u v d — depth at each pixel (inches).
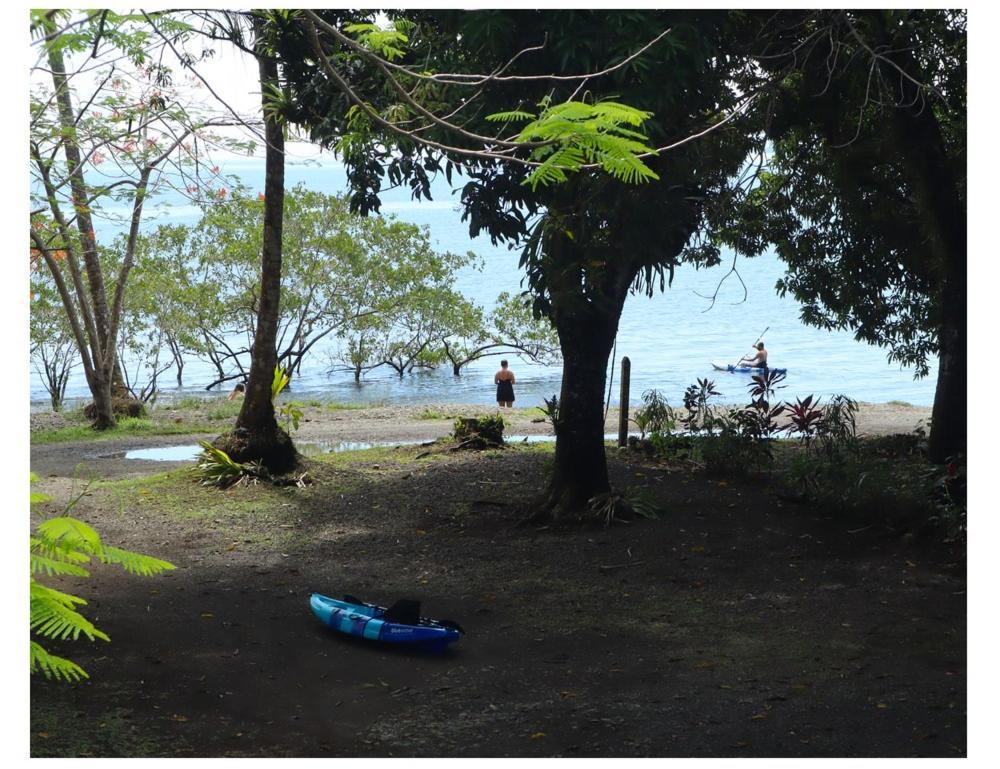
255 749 223.1
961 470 413.7
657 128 303.7
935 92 372.2
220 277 1117.7
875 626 310.0
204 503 478.0
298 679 271.1
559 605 341.7
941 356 487.5
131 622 313.7
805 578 358.9
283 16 366.9
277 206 509.4
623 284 430.3
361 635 303.7
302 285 1129.4
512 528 432.1
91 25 224.1
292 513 464.8
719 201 420.5
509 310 1246.3
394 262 1156.5
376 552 407.8
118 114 490.3
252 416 522.3
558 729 237.8
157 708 245.9
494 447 592.4
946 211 467.8
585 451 442.3
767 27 402.3
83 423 797.9
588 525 426.0
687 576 366.3
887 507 407.2
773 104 390.9
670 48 302.8
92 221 784.9
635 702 255.3
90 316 781.3
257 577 374.0
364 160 380.2
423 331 1273.4
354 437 719.7
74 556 165.5
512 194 351.9
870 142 513.0
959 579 348.5
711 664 282.8
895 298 617.3
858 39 359.9
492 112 323.9
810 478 449.1
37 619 159.5
